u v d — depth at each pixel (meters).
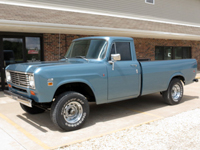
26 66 4.68
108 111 6.30
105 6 12.78
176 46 16.89
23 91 4.90
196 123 5.05
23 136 4.36
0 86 9.73
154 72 6.11
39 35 10.55
